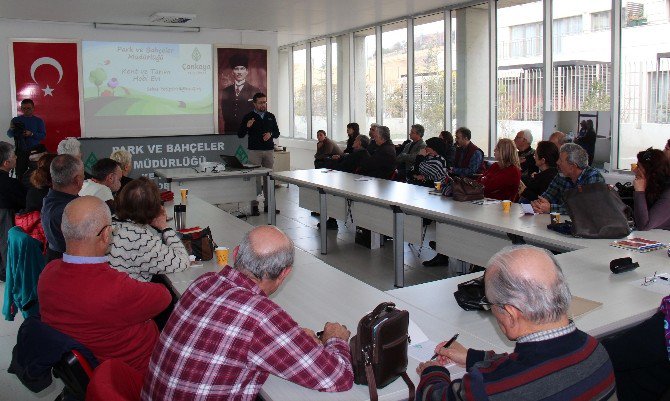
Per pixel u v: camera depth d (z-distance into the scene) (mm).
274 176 7184
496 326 2225
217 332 1642
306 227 7320
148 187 2992
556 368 1300
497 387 1301
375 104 11086
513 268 1383
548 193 4375
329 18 9570
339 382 1718
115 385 1665
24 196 4965
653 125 6629
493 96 8492
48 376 1992
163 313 2814
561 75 7559
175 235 3072
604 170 7035
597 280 2691
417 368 1854
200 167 7480
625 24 6762
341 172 7109
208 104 10602
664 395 1870
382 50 10734
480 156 6598
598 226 3387
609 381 1334
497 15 8266
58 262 2191
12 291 3395
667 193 3572
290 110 14219
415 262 5684
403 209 4754
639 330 2004
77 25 9547
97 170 4020
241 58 10766
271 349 1643
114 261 2725
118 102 9953
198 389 1625
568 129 7234
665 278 2680
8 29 9172
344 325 2258
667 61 6402
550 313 1339
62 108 9609
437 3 8383
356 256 5945
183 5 8070
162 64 10180
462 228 4191
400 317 1771
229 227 4227
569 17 7352
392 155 7051
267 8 8445
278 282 1842
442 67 9281
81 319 2121
